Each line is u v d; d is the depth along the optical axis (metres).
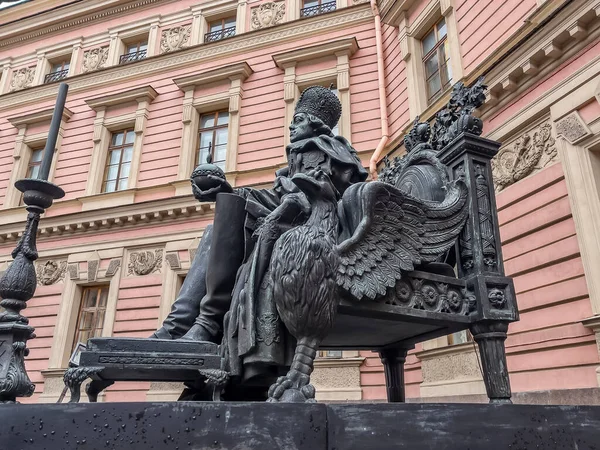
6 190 12.11
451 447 0.95
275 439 0.88
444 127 1.65
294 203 1.29
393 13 9.32
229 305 1.37
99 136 11.65
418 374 7.13
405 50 8.89
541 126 5.38
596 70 4.73
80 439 0.84
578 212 4.71
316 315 1.06
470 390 5.88
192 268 1.56
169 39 12.31
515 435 1.00
